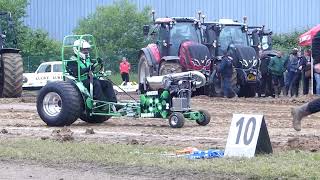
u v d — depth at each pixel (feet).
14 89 239.30
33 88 326.65
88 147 96.07
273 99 229.45
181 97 134.31
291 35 403.13
